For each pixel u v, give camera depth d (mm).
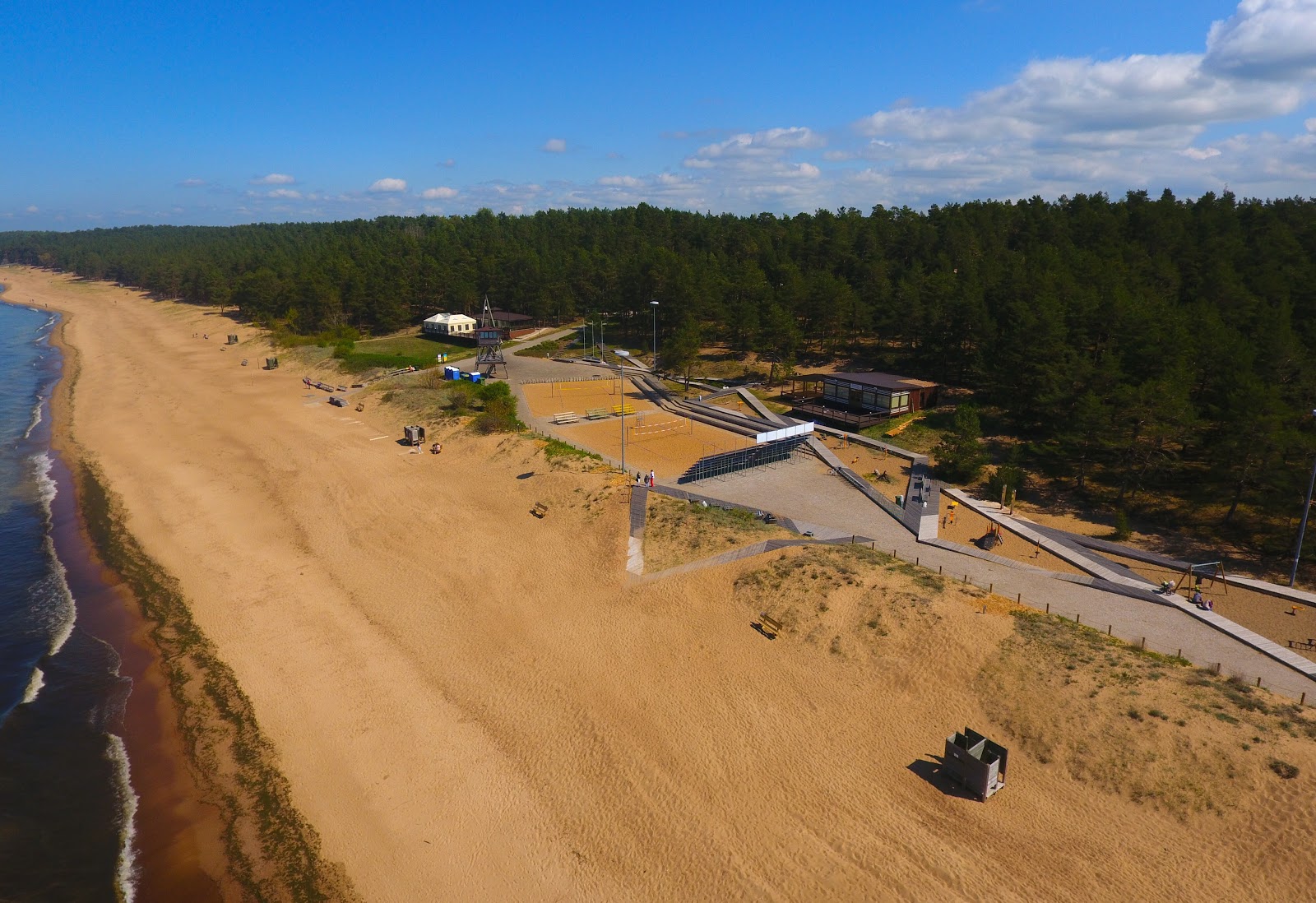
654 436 77125
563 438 76125
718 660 38438
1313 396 55188
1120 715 30984
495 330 108562
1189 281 97625
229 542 56594
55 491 68562
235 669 40594
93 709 37625
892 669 36062
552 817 29641
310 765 33219
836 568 43719
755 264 136750
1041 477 61750
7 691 39094
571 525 55219
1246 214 137000
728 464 64375
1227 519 51375
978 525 53281
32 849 28984
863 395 80875
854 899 25141
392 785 31797
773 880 26078
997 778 29047
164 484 68938
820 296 105688
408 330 153125
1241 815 26422
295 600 47656
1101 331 75688
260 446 79812
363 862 28109
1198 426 52688
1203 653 35875
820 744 32344
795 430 67312
